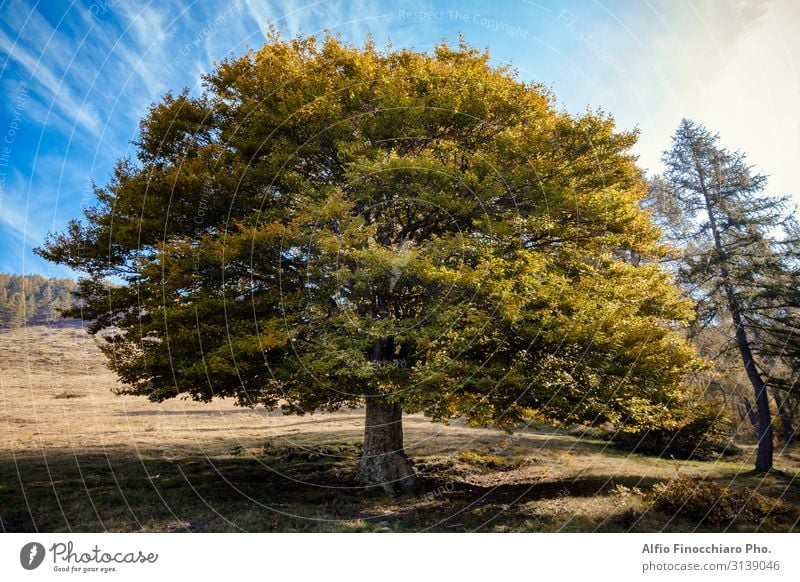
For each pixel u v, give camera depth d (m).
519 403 9.73
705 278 19.05
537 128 10.59
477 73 10.98
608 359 9.86
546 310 9.47
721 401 22.41
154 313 9.10
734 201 19.61
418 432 20.92
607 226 10.75
